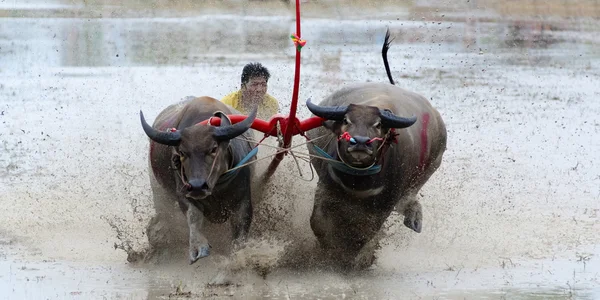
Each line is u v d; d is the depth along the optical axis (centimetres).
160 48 4866
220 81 3741
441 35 5766
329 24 6003
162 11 6109
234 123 1603
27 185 2198
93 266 1642
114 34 5328
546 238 1828
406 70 4309
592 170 2428
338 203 1658
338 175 1606
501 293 1479
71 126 2911
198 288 1516
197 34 5394
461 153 2603
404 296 1466
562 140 2819
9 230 1859
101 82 3794
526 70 4581
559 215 1991
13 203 2041
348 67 4259
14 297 1426
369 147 1491
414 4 6700
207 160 1488
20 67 4241
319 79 3734
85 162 2416
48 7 6216
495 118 3173
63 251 1731
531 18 6412
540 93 3794
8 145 2627
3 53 4650
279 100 2975
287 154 1728
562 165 2478
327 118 1554
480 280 1562
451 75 4269
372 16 6444
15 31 5378
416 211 1806
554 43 5772
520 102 3544
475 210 2012
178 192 1611
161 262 1700
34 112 3150
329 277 1612
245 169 1633
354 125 1520
